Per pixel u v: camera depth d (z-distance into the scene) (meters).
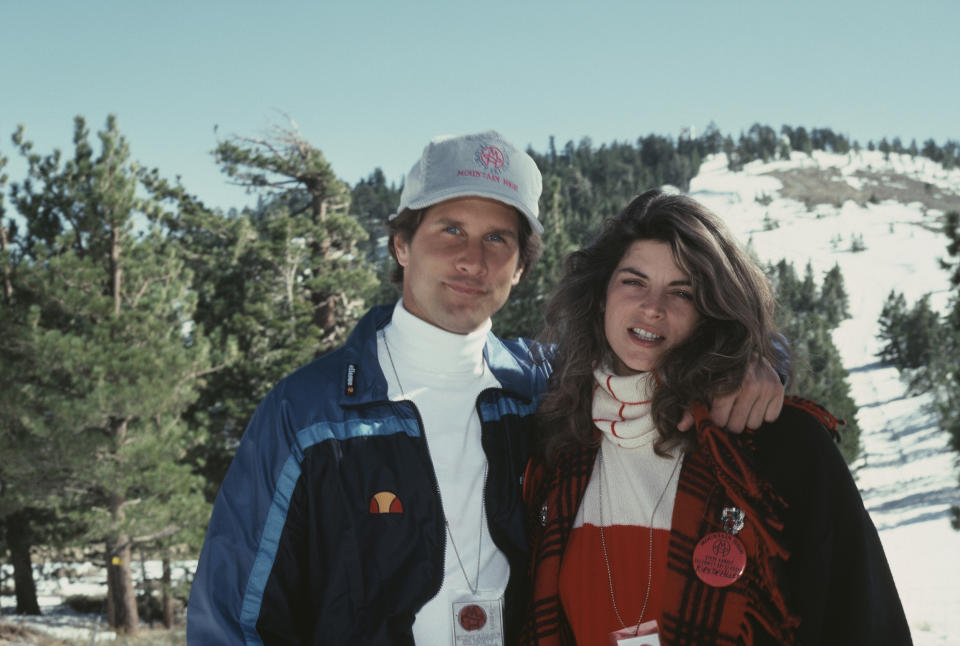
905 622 2.07
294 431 2.29
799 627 2.04
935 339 74.88
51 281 17.83
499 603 2.33
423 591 2.29
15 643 17.56
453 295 2.41
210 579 2.24
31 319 17.59
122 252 19.36
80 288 18.44
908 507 37.59
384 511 2.29
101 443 17.42
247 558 2.23
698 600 2.06
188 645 2.23
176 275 20.41
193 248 26.09
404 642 2.27
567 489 2.31
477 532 2.37
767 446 2.11
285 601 2.25
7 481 18.48
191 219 25.45
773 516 1.99
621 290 2.22
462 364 2.46
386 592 2.28
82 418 16.97
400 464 2.33
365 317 2.54
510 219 2.46
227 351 20.81
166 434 18.45
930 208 189.25
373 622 2.25
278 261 23.98
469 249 2.41
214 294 25.58
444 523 2.34
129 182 19.69
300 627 2.30
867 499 40.72
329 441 2.28
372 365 2.41
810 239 166.75
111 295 19.47
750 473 2.00
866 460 46.34
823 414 2.14
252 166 25.22
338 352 2.45
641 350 2.18
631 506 2.20
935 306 114.88
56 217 19.69
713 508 2.11
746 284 2.15
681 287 2.19
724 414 2.11
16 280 18.41
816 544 2.04
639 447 2.21
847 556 2.05
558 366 2.45
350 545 2.26
